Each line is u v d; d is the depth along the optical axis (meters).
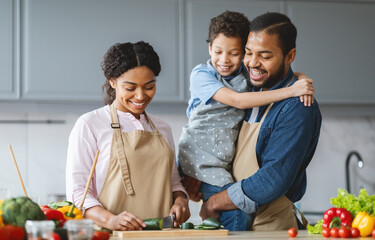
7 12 3.64
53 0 3.69
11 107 3.72
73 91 3.70
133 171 1.98
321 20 3.98
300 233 1.92
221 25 2.13
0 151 3.98
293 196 2.19
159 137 2.06
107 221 1.86
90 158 1.99
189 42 3.82
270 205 2.12
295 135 2.04
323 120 4.39
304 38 3.96
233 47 2.13
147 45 2.02
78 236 1.33
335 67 3.98
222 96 2.14
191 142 2.20
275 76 2.11
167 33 3.79
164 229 1.89
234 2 3.87
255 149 2.12
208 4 3.84
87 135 1.99
